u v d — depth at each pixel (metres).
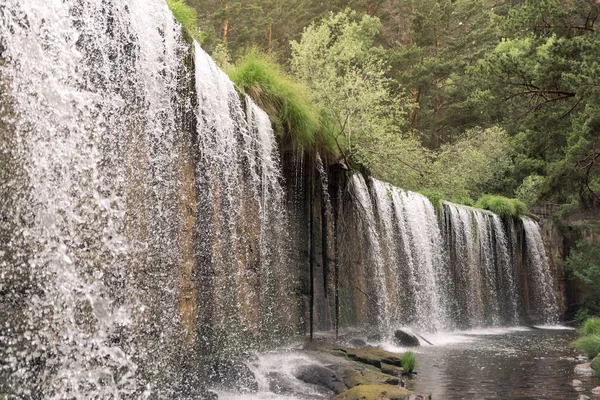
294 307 12.68
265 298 11.41
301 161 13.26
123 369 6.95
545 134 17.34
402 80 34.38
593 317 25.02
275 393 8.79
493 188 34.06
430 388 9.70
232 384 8.92
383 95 20.61
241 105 10.94
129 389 7.01
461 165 29.09
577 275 25.41
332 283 14.46
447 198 24.98
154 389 7.47
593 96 13.91
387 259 17.52
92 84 6.96
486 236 24.23
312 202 13.86
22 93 5.99
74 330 6.35
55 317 6.14
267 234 11.61
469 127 36.97
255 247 10.93
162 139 8.15
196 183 9.01
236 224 10.22
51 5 6.43
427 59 34.38
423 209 20.34
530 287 26.09
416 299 18.88
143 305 7.40
